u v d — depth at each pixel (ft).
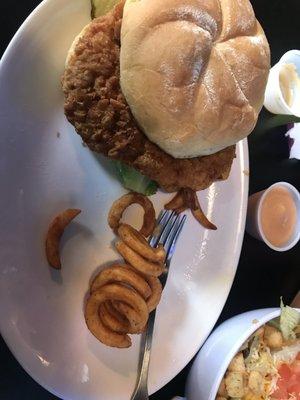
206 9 0.70
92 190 0.84
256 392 0.89
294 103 1.01
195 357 0.94
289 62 0.99
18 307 0.77
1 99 0.75
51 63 0.78
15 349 0.76
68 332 0.82
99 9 0.78
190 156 0.76
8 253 0.77
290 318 0.87
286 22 1.03
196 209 0.89
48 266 0.80
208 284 0.93
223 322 0.94
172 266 0.91
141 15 0.69
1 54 0.81
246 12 0.74
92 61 0.72
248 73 0.73
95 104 0.73
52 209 0.81
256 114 0.76
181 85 0.69
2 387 0.82
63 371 0.81
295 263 1.05
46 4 0.75
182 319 0.91
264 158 1.02
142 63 0.69
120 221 0.84
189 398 0.88
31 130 0.78
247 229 1.01
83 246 0.83
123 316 0.82
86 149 0.82
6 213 0.76
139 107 0.71
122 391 0.85
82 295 0.83
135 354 0.87
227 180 0.94
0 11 0.81
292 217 1.00
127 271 0.81
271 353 0.92
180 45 0.68
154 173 0.76
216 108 0.71
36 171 0.79
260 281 1.02
